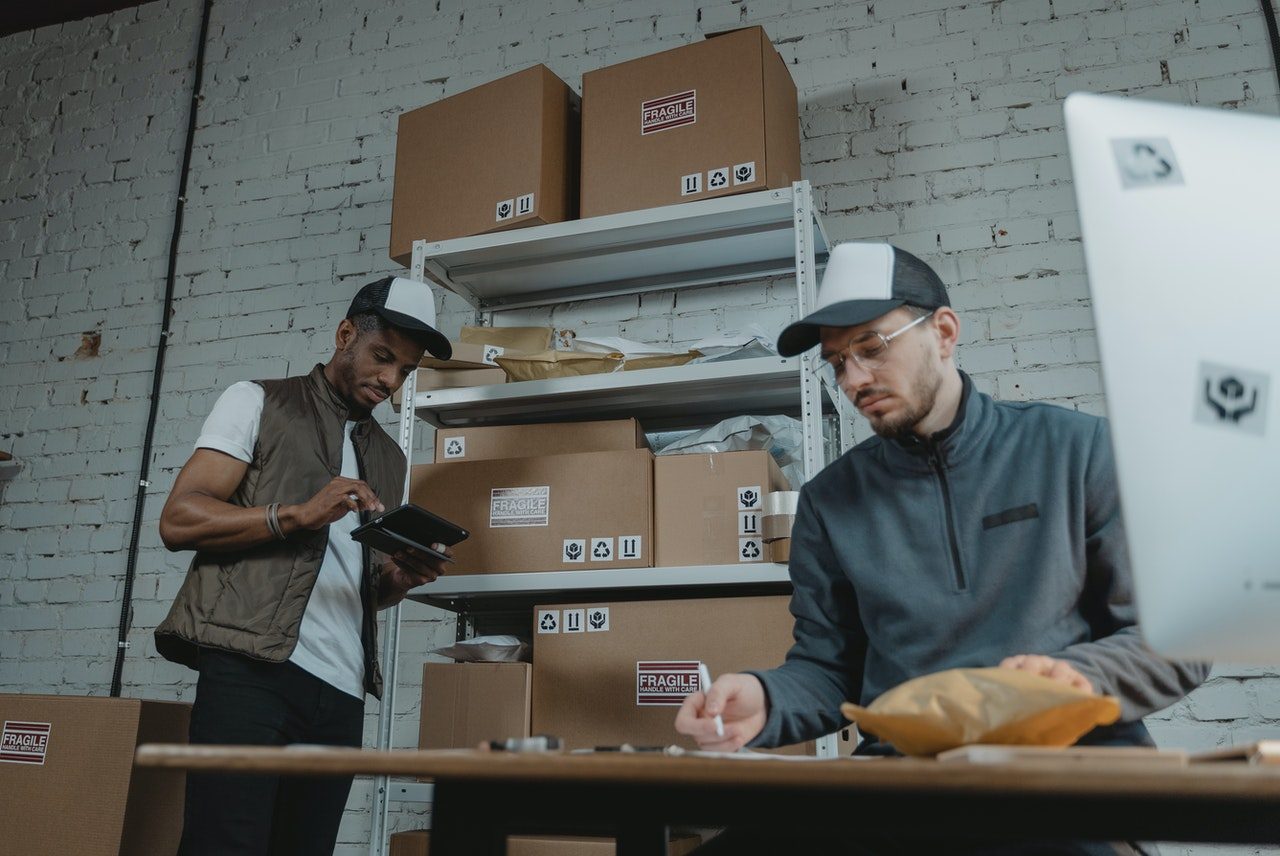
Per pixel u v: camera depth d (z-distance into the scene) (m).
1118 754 0.65
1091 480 1.18
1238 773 0.56
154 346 3.09
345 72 3.20
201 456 1.68
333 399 1.83
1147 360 0.67
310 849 1.69
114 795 1.89
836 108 2.69
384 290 1.88
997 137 2.56
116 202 3.30
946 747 0.74
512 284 2.66
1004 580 1.18
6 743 1.95
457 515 2.15
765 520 1.92
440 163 2.43
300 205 3.10
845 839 0.99
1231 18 2.49
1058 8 2.61
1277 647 0.64
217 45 3.38
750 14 2.84
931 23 2.69
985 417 1.27
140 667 2.78
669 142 2.26
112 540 2.93
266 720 1.58
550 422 2.46
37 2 3.53
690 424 2.44
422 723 2.03
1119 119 0.72
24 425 3.13
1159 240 0.68
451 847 0.69
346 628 1.76
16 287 3.30
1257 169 0.70
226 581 1.63
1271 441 0.65
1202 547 0.64
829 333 1.25
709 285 2.64
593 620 2.02
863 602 1.27
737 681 1.13
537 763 0.64
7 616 2.93
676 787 0.67
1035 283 2.43
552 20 3.01
